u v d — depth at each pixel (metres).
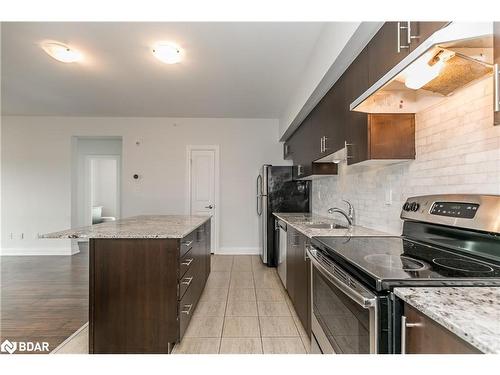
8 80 3.79
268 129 5.69
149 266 2.07
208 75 3.58
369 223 2.54
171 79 3.73
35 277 4.00
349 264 1.33
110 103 4.76
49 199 5.51
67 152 5.55
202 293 3.32
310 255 1.82
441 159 1.63
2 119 5.50
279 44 2.80
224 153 5.68
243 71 3.44
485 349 0.59
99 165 8.51
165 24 2.49
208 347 2.18
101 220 8.08
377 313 0.99
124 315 2.06
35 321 2.63
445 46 1.02
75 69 3.46
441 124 1.63
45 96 4.41
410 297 0.87
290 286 3.02
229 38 2.71
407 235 1.87
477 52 1.07
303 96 3.34
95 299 2.07
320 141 2.97
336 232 2.26
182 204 5.64
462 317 0.72
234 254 5.55
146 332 2.05
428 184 1.75
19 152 5.52
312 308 1.88
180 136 5.65
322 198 4.15
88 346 2.17
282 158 5.69
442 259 1.31
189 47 2.88
